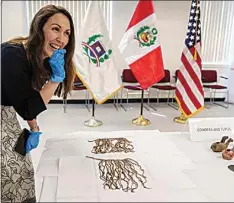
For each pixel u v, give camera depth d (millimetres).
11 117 1292
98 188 1036
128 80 4996
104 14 5078
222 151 1466
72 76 1542
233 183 1145
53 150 1405
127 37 3818
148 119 3922
